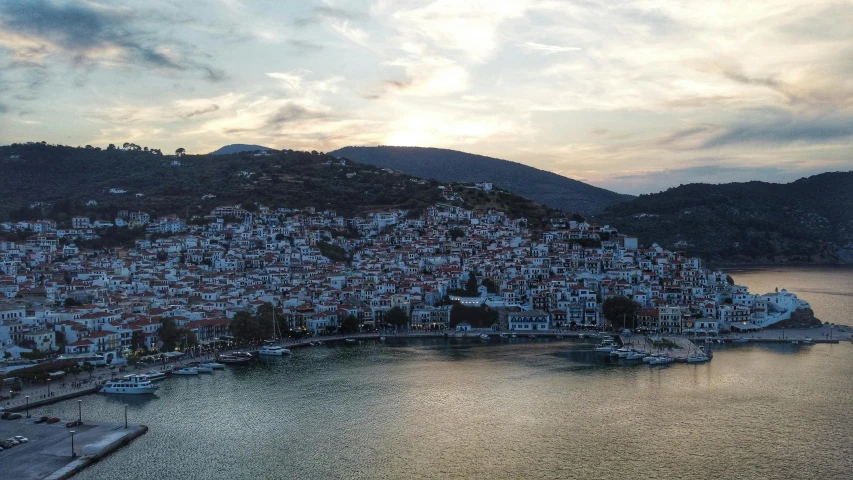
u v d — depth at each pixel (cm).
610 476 18312
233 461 19362
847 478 18125
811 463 19100
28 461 18812
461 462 19288
